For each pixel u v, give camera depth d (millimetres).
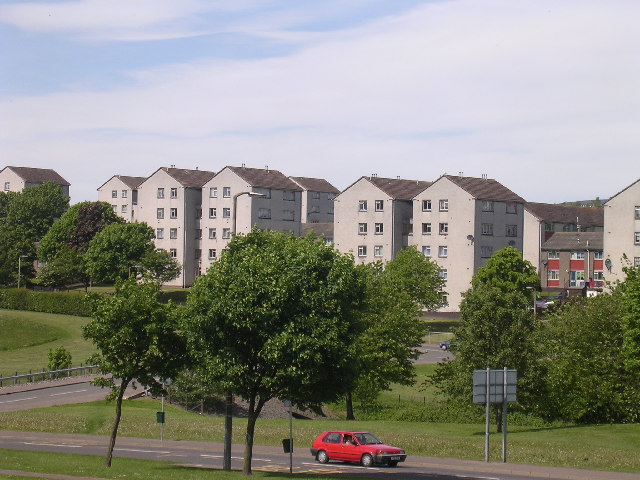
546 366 61062
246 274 42031
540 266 167750
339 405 79812
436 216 145375
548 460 50125
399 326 75375
